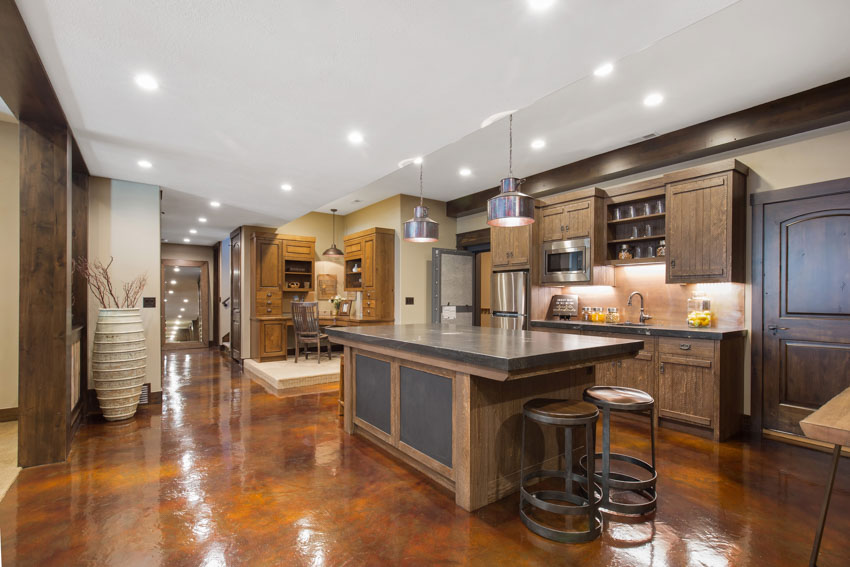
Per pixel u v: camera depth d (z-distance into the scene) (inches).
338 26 75.0
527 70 90.9
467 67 89.5
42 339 114.3
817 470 110.0
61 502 92.0
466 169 205.9
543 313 204.5
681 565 70.3
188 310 404.5
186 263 390.9
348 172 163.6
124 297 173.9
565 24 74.6
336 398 188.9
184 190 190.7
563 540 76.9
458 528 81.8
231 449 124.6
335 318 292.4
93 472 108.2
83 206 164.2
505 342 103.0
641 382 152.6
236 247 302.2
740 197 144.9
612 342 102.9
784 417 137.0
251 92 100.2
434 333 128.6
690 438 136.3
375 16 72.2
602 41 80.0
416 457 107.3
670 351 144.9
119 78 93.6
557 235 195.5
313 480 103.2
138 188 177.9
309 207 226.7
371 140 130.7
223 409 169.9
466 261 273.4
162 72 91.2
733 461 116.3
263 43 80.5
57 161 116.1
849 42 101.2
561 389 109.7
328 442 130.8
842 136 127.9
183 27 75.2
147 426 147.3
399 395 114.9
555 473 93.8
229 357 320.2
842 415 55.9
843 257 127.3
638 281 180.2
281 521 84.0
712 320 155.7
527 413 84.8
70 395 123.4
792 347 136.4
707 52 105.8
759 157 145.3
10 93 98.9
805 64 111.0
